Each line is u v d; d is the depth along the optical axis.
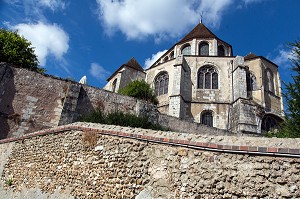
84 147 9.26
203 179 6.10
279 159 5.39
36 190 10.19
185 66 30.36
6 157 13.05
